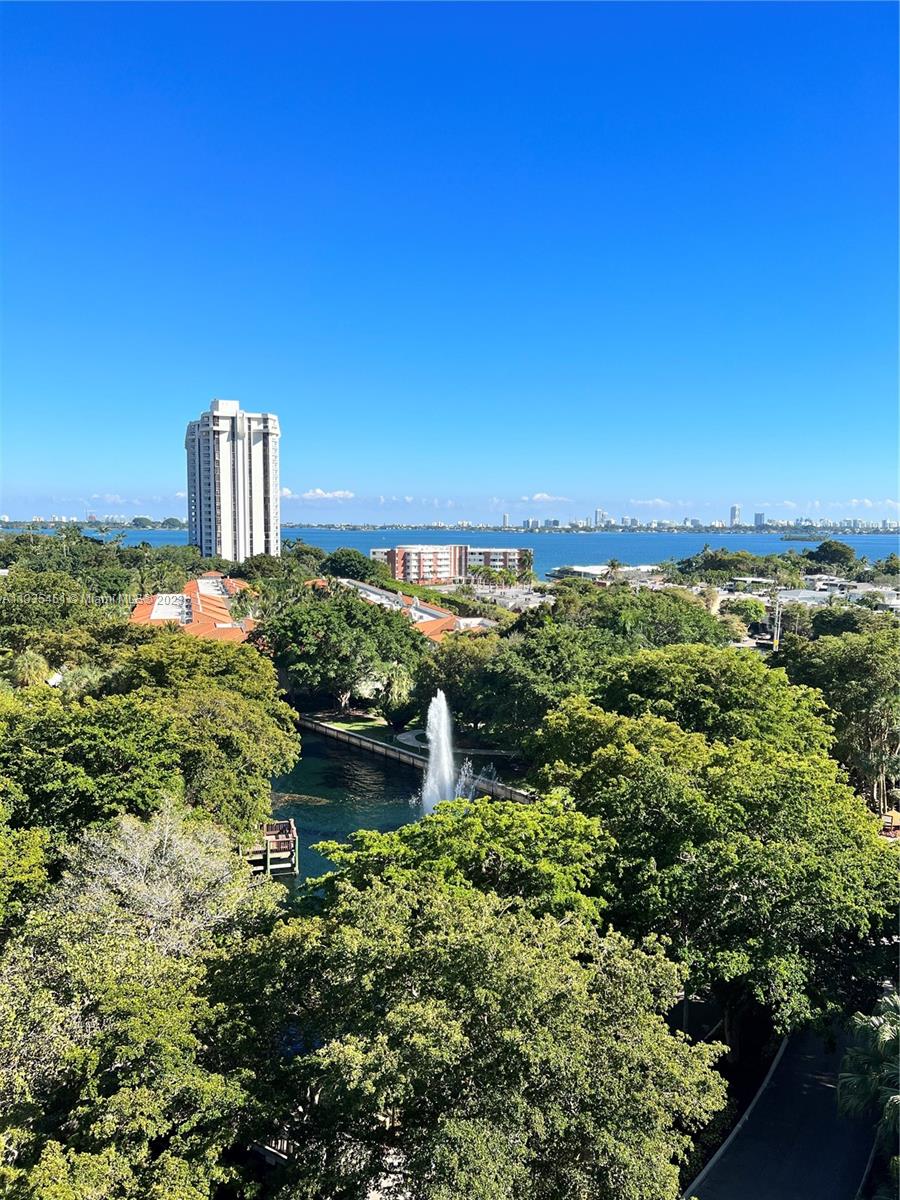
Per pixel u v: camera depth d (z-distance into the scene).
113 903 25.38
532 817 29.22
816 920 25.86
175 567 179.88
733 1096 26.73
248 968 21.61
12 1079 17.17
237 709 50.62
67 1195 13.55
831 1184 22.41
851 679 58.38
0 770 37.44
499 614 144.50
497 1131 15.45
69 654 77.25
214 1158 16.75
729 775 32.69
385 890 22.47
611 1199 16.12
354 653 87.44
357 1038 17.12
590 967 20.36
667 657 56.50
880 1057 21.61
